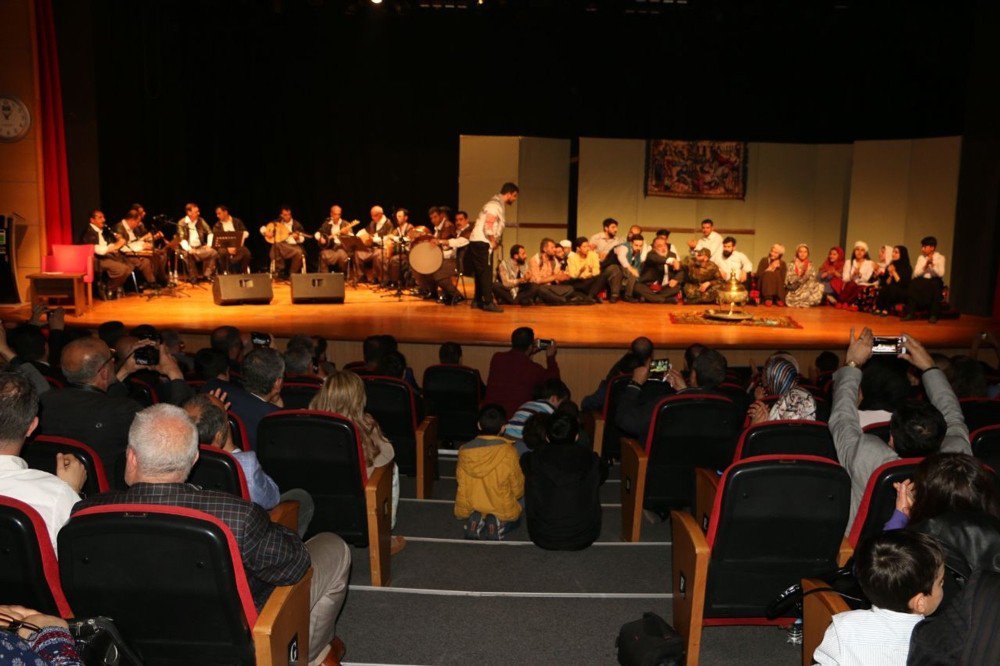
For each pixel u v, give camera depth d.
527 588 3.92
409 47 14.89
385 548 3.92
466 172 14.10
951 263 12.16
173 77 13.91
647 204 14.20
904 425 3.02
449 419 6.38
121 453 3.55
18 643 1.51
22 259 11.18
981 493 2.26
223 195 15.35
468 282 14.06
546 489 4.27
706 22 13.78
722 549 3.09
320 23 14.86
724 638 3.50
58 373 4.82
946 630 1.79
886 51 13.48
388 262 13.05
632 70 14.50
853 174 13.56
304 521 3.69
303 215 15.65
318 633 2.95
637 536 4.52
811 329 10.19
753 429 3.68
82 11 11.48
